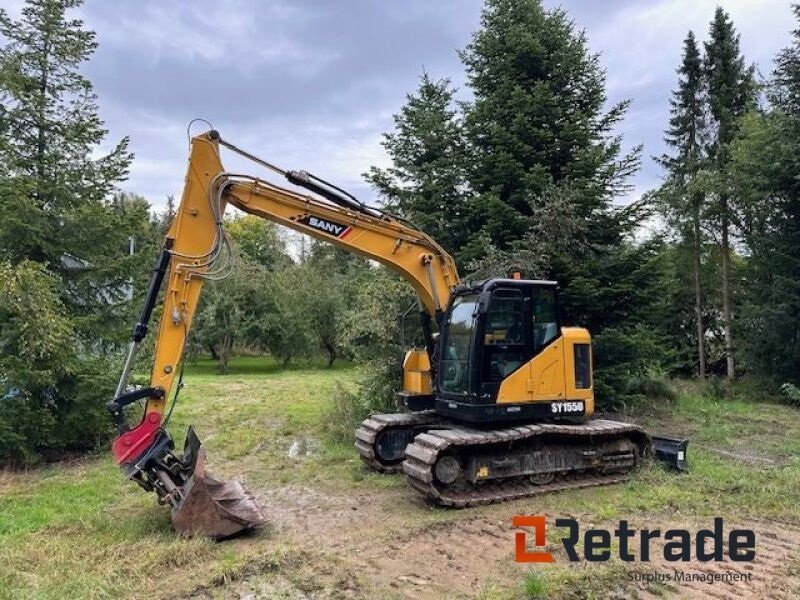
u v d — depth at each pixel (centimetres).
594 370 1231
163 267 669
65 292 1046
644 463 852
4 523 661
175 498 610
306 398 1691
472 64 1409
